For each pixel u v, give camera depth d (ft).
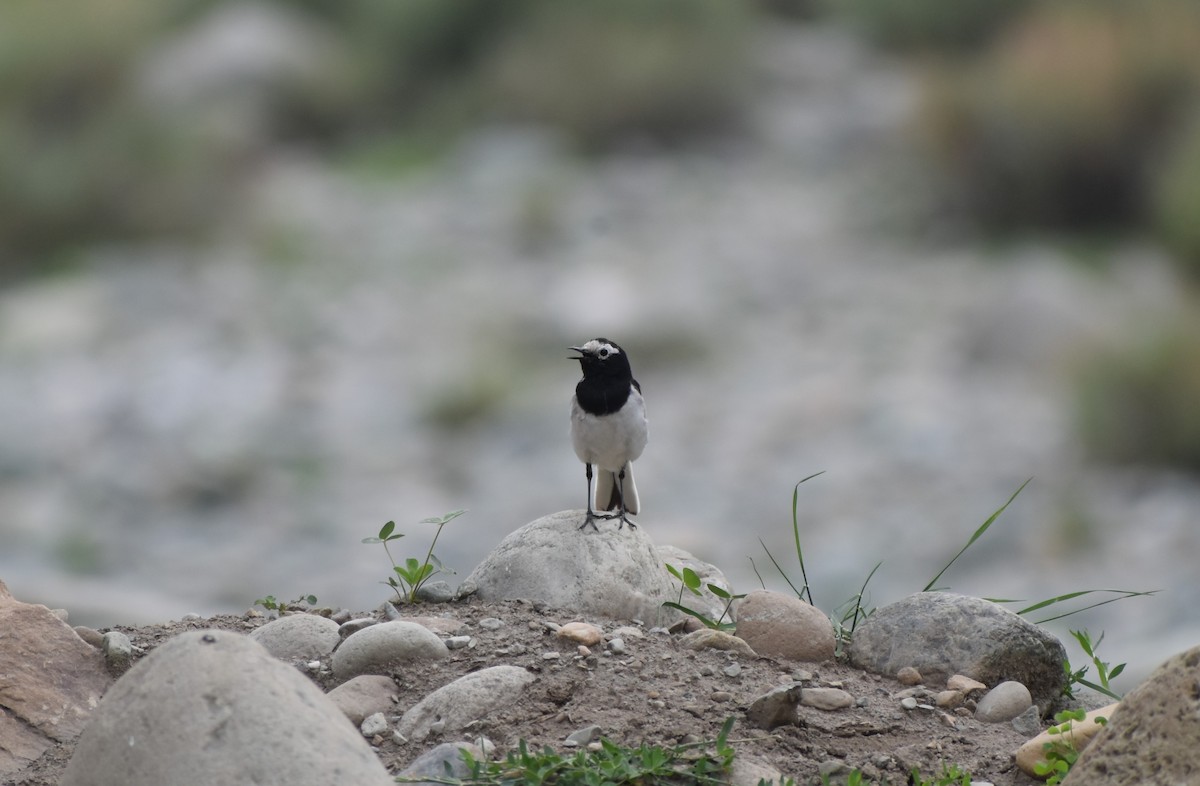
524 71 112.06
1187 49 84.23
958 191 87.35
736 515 51.39
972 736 16.05
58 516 52.95
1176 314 63.21
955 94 88.33
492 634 17.51
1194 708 12.96
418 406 64.18
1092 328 64.75
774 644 18.01
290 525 52.26
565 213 90.68
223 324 75.15
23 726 16.17
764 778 14.12
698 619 18.74
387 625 17.01
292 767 12.13
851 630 19.40
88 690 16.81
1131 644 37.63
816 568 46.21
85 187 90.38
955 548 47.16
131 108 100.37
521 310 74.64
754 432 59.77
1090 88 83.76
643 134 107.65
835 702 16.31
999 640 17.51
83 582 41.11
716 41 112.27
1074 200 84.79
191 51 114.93
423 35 119.14
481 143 106.93
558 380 67.10
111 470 57.62
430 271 82.43
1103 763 13.33
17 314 77.56
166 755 12.32
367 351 70.95
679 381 66.90
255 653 13.05
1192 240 74.38
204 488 55.83
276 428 62.23
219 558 49.08
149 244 90.17
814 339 70.49
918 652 17.66
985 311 68.23
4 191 88.58
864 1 123.65
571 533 19.45
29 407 64.39
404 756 14.96
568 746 14.78
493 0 119.14
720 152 105.40
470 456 59.47
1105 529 48.19
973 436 57.67
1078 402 56.70
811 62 119.96
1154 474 53.72
